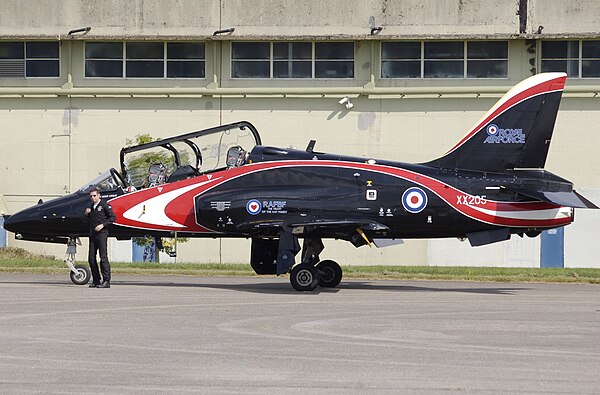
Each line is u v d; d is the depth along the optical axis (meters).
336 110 74.88
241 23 75.25
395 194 37.44
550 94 37.94
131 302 32.00
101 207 38.03
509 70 73.50
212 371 19.56
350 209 37.41
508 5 73.44
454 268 57.78
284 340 23.48
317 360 20.81
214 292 36.19
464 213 37.53
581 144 73.00
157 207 38.91
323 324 26.44
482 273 52.22
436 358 21.12
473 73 73.81
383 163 38.19
